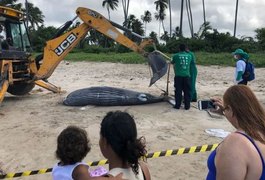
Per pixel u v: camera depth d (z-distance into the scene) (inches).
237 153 93.1
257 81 746.8
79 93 453.7
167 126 352.8
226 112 103.7
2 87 453.7
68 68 1064.8
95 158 262.7
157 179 232.2
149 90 616.1
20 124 367.6
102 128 95.3
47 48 496.4
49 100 501.0
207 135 323.0
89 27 489.1
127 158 93.3
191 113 408.2
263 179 93.7
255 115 99.0
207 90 620.7
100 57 1365.7
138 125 355.9
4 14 496.1
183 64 420.5
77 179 113.0
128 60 1210.6
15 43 514.6
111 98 441.7
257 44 1750.7
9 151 286.5
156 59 448.5
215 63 1081.4
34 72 526.3
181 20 2417.6
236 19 2393.0
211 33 1814.7
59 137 114.9
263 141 96.8
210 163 102.0
